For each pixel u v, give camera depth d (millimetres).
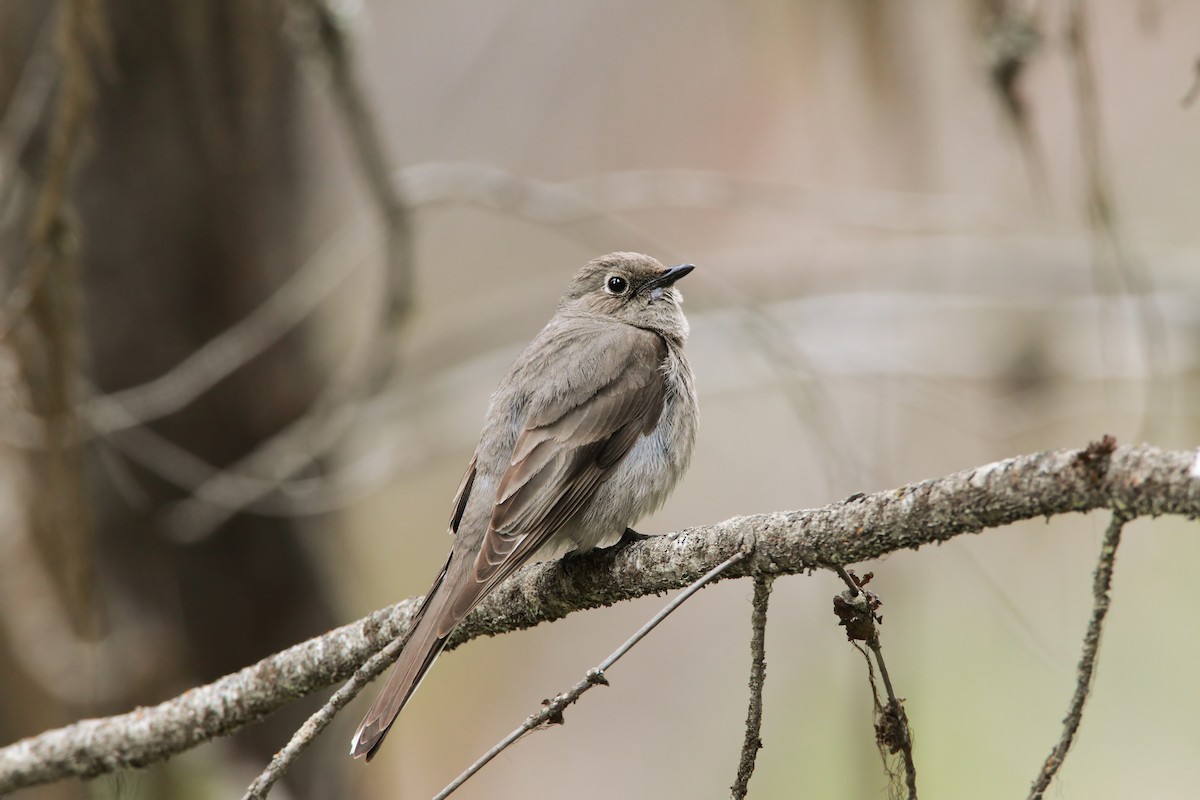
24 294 8930
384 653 6859
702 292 13977
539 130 16891
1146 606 12344
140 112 12203
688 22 17047
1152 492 4762
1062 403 14539
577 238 13758
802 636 15000
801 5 12352
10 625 10766
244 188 12594
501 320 15117
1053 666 10289
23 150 11102
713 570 5820
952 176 14305
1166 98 15117
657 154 16828
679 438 8852
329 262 12742
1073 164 13953
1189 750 11602
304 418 13008
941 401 14578
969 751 11930
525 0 17141
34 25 11031
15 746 8125
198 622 12633
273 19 11344
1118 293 11977
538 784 15148
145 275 12453
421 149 16734
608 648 15812
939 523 5371
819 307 14914
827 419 11977
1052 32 11195
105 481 12188
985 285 14867
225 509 12445
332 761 12617
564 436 8344
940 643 12617
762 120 16781
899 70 11922
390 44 16953
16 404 10141
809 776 13719
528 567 7793
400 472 14133
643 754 15094
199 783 11789
